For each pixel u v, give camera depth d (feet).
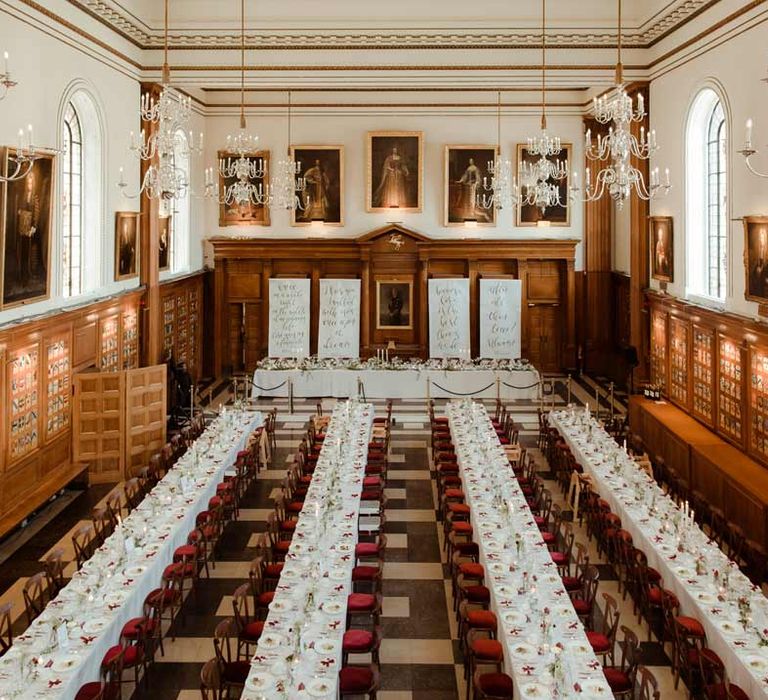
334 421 58.75
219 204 91.91
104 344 61.77
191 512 41.11
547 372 93.76
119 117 63.72
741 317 50.90
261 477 57.72
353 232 92.02
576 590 35.17
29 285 47.60
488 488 43.73
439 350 90.07
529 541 36.40
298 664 25.94
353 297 90.74
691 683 29.43
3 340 44.57
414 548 45.06
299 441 67.05
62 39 52.16
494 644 29.27
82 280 60.13
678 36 61.77
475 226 91.66
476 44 67.56
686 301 61.31
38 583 33.53
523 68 67.77
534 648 27.09
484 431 56.59
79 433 56.13
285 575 32.58
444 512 46.29
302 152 90.89
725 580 31.81
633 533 39.63
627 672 27.91
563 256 90.58
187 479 43.93
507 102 90.17
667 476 55.83
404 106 90.38
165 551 36.19
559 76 67.87
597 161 90.79
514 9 66.44
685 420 59.31
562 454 54.90
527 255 90.58
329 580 32.09
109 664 27.09
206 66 68.13
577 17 66.74
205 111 90.63
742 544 43.09
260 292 92.12
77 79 54.80
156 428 59.57
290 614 29.37
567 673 25.66
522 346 92.12
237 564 43.01
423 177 91.09
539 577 32.73
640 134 70.13
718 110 58.65
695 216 61.62
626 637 28.48
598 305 93.09
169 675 32.17
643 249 72.13
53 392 52.75
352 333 90.79
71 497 53.88
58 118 51.75
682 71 61.67
